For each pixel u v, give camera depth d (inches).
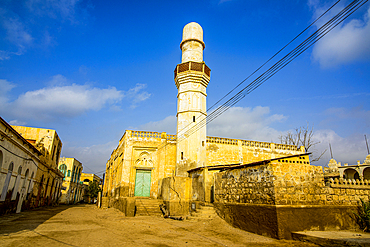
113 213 850.1
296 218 461.7
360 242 358.6
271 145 1163.3
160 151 1026.7
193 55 1065.5
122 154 1043.3
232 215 580.1
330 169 1434.5
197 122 990.4
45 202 1305.4
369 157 1242.6
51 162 1349.7
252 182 534.3
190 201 790.5
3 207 674.2
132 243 384.2
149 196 991.6
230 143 1077.1
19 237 384.2
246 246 395.2
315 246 400.2
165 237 446.9
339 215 498.3
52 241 366.6
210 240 432.8
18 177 767.1
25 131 1299.2
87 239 394.6
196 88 1027.9
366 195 535.8
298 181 490.3
